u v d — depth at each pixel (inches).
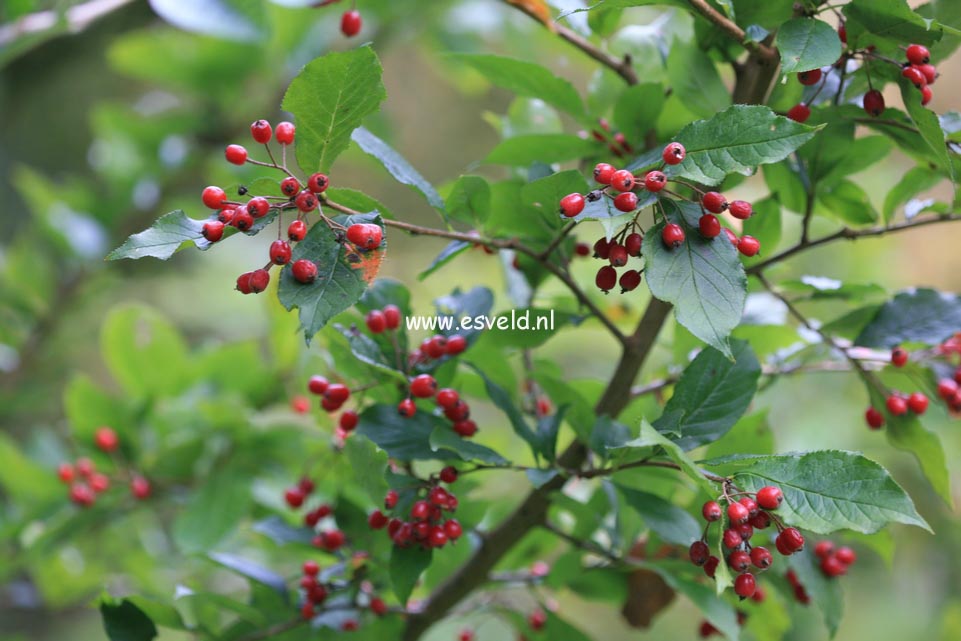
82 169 99.3
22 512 52.7
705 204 33.6
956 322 39.1
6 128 95.7
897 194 38.6
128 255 33.0
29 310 65.4
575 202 33.4
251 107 67.0
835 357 40.8
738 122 33.2
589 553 39.9
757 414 38.4
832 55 33.9
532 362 40.9
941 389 39.0
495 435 44.1
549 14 39.6
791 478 33.1
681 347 40.7
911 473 70.2
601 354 85.0
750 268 38.9
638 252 34.2
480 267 88.0
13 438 82.4
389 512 36.5
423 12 67.9
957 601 69.2
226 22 43.8
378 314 37.8
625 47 40.0
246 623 39.1
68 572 55.9
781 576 39.5
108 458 50.8
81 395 49.9
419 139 118.0
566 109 39.2
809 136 32.9
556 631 40.9
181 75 66.2
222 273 95.7
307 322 32.9
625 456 35.9
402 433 37.2
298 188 33.8
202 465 49.8
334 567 39.5
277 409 57.8
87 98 99.0
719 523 33.2
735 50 37.7
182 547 47.0
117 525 56.6
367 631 39.7
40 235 71.3
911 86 35.0
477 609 42.0
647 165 33.7
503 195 38.0
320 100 33.6
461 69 71.8
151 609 38.2
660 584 40.8
